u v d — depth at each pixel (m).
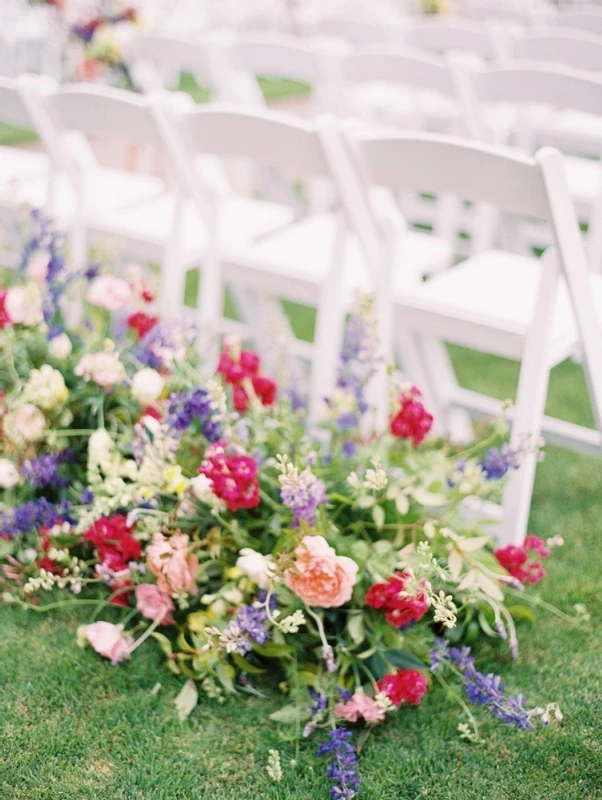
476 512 2.42
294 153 2.31
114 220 2.96
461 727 1.83
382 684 1.83
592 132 4.05
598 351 2.19
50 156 2.78
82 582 2.19
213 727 1.89
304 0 7.28
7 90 2.68
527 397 2.21
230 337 2.28
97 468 2.06
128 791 1.75
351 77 3.48
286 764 1.81
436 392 2.90
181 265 2.71
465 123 3.19
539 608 2.24
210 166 3.34
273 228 3.06
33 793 1.74
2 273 2.70
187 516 2.05
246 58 3.74
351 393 2.18
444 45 4.01
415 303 2.40
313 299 2.65
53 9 5.39
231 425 2.15
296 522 1.92
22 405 2.19
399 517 2.05
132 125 2.54
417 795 1.76
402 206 4.59
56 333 2.35
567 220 2.00
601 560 2.44
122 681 1.98
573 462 2.95
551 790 1.78
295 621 1.78
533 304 2.38
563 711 1.94
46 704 1.92
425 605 1.82
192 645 2.07
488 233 3.85
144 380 2.20
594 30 4.47
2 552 2.17
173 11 6.75
